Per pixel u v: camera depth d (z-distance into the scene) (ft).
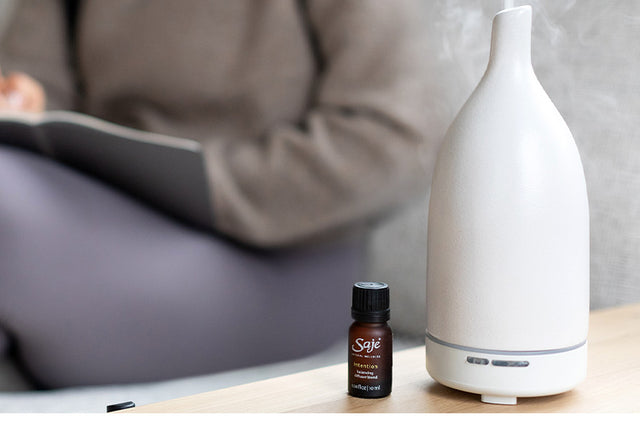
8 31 4.80
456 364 1.45
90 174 3.30
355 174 3.49
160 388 3.23
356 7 3.64
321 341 3.85
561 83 2.92
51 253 2.98
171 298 3.21
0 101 4.35
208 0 4.05
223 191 3.46
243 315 3.47
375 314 1.51
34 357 3.10
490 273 1.39
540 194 1.36
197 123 4.14
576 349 1.44
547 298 1.39
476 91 1.47
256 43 3.98
